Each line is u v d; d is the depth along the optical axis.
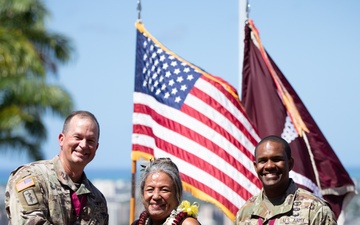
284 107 12.85
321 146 12.88
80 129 8.62
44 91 28.11
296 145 12.62
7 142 29.44
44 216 8.47
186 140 12.13
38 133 29.28
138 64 12.69
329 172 12.80
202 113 12.23
